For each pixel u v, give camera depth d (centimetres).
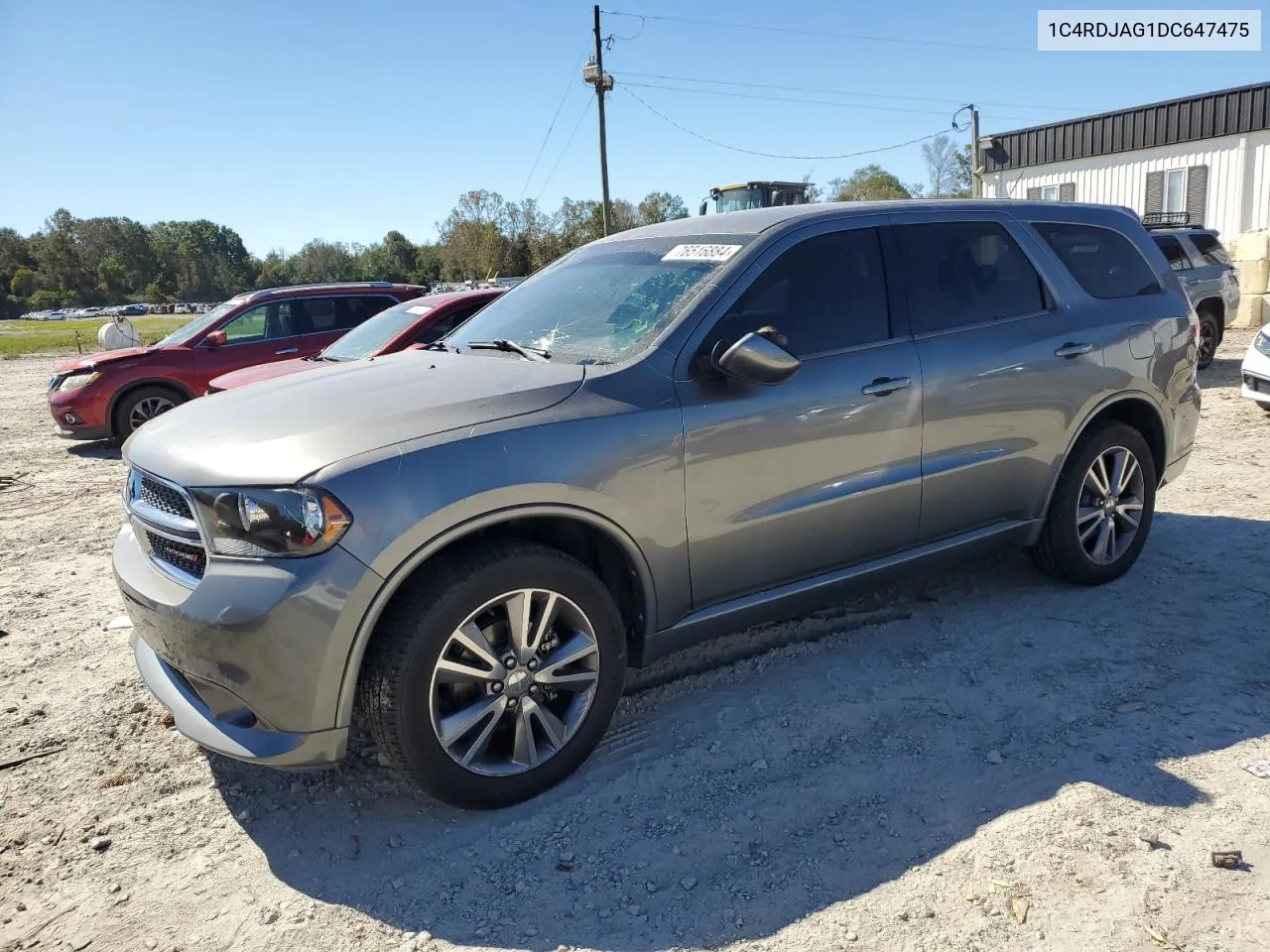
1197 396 496
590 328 363
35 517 747
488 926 253
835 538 369
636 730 350
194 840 297
